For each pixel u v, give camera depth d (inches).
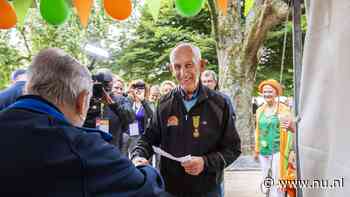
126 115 136.9
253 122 335.0
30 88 40.0
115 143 133.6
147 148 78.4
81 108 41.5
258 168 255.0
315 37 48.6
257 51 328.8
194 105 75.0
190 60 74.7
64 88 39.7
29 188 34.6
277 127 161.5
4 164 35.1
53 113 38.5
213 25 336.5
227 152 74.9
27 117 37.6
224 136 75.9
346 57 40.3
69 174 35.5
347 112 39.6
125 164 39.8
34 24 366.3
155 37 544.7
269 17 308.7
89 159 36.8
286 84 491.8
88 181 36.3
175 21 545.0
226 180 219.5
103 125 127.7
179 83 77.1
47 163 35.0
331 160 43.1
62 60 40.5
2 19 59.0
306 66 50.5
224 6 58.4
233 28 327.3
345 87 40.2
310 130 49.3
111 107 132.0
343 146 40.2
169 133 76.5
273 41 482.0
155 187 42.2
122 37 619.5
